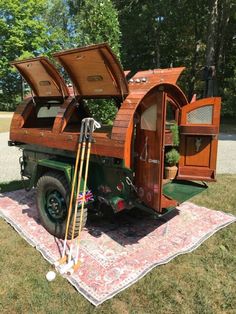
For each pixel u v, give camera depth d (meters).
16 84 32.97
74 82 3.79
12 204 4.85
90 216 4.31
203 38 21.62
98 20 6.55
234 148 10.27
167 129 4.25
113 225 4.12
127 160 3.24
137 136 3.38
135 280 2.96
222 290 2.87
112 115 6.64
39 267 3.20
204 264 3.27
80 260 3.26
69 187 3.55
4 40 29.42
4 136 13.27
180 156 4.48
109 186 3.56
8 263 3.26
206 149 4.30
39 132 4.17
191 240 3.73
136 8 21.28
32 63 3.96
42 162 3.84
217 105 4.07
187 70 23.14
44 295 2.79
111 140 3.25
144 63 24.12
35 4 29.66
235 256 3.41
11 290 2.86
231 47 20.89
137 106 3.20
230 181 6.20
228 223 4.20
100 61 3.26
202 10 20.27
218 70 19.47
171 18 21.09
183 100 4.28
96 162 3.46
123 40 22.03
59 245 3.59
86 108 5.03
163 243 3.65
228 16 18.02
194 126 4.23
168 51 23.75
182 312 2.61
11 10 28.27
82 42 6.75
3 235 3.86
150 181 3.29
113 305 2.67
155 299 2.75
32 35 29.80
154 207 3.28
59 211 3.73
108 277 3.00
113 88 3.53
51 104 4.96
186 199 3.97
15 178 6.38
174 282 2.97
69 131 4.16
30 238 3.75
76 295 2.79
